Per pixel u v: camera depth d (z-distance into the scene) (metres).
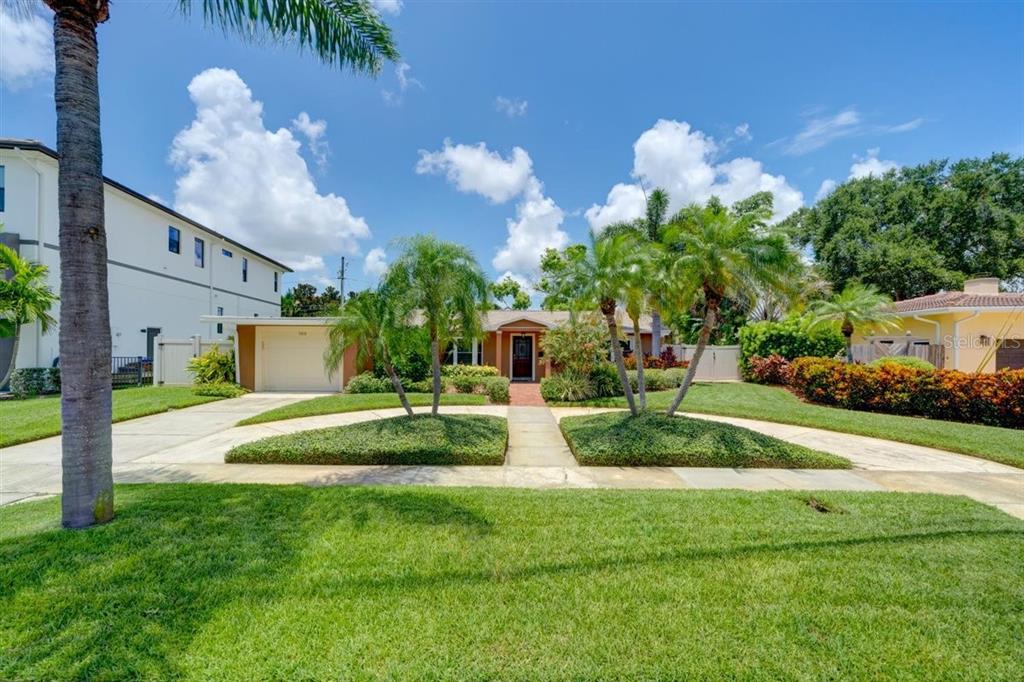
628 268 8.00
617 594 2.81
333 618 2.53
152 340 18.36
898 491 5.39
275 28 4.99
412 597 2.75
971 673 2.16
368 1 5.50
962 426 9.01
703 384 15.78
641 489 5.30
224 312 23.34
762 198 24.20
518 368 20.25
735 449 6.70
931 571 3.15
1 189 14.19
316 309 35.53
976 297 15.38
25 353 14.34
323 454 6.57
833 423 9.45
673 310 8.91
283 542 3.51
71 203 3.70
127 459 6.84
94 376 3.84
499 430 7.82
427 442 6.87
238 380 15.03
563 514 4.22
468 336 8.41
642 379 9.20
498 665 2.18
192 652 2.25
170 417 10.48
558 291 9.38
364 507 4.33
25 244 14.30
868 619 2.57
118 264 16.75
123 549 3.32
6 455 6.91
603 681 2.08
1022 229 21.59
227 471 6.18
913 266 21.39
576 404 12.84
